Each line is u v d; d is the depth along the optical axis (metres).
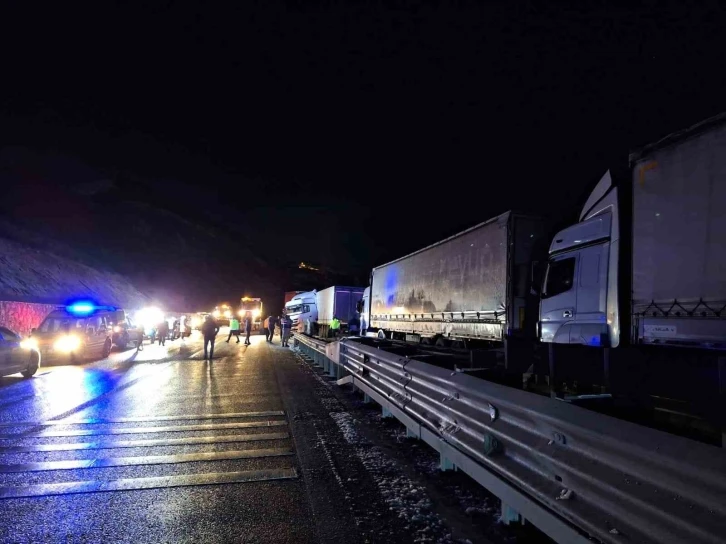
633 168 6.39
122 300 45.12
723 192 5.24
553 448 2.76
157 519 3.79
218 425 6.87
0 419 7.31
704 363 4.32
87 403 8.62
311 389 10.16
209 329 17.39
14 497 4.23
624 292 7.01
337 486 4.46
